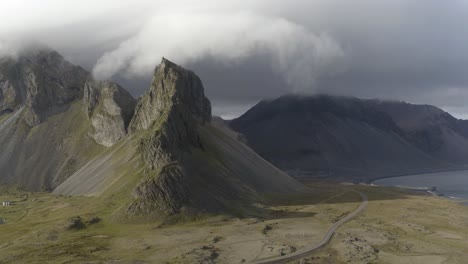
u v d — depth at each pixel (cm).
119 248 17512
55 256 16350
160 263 15538
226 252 17050
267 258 16400
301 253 17125
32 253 16750
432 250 17875
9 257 16262
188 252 16775
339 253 17312
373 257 16775
